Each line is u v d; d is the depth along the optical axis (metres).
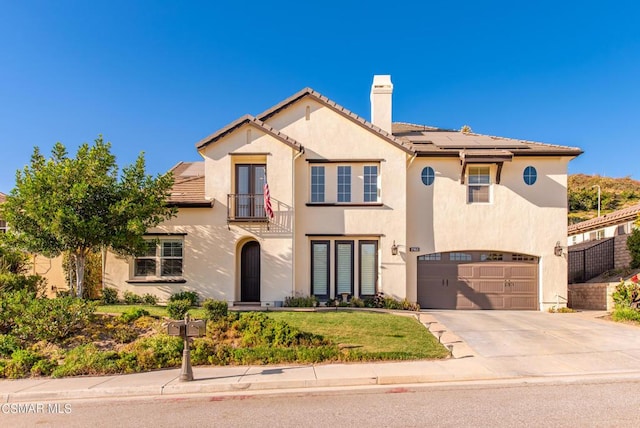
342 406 6.55
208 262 16.03
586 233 23.97
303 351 9.09
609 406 6.41
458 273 16.98
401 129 20.73
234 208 16.16
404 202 16.53
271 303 15.72
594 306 17.44
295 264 16.28
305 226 16.55
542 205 16.94
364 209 16.55
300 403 6.74
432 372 8.05
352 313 13.69
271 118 16.94
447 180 17.14
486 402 6.64
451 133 19.98
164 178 14.02
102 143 13.32
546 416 6.02
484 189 17.23
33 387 7.61
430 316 14.41
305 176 16.72
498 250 16.88
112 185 13.22
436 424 5.77
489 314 15.29
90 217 12.77
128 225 12.56
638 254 17.09
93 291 16.50
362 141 16.78
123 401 7.04
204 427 5.79
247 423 5.91
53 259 17.11
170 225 16.20
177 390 7.43
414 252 16.94
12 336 9.78
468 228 16.97
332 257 16.61
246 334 10.06
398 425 5.75
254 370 8.40
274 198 16.06
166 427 5.82
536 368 8.38
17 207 12.50
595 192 47.62
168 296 15.96
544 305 16.56
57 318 10.10
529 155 16.91
